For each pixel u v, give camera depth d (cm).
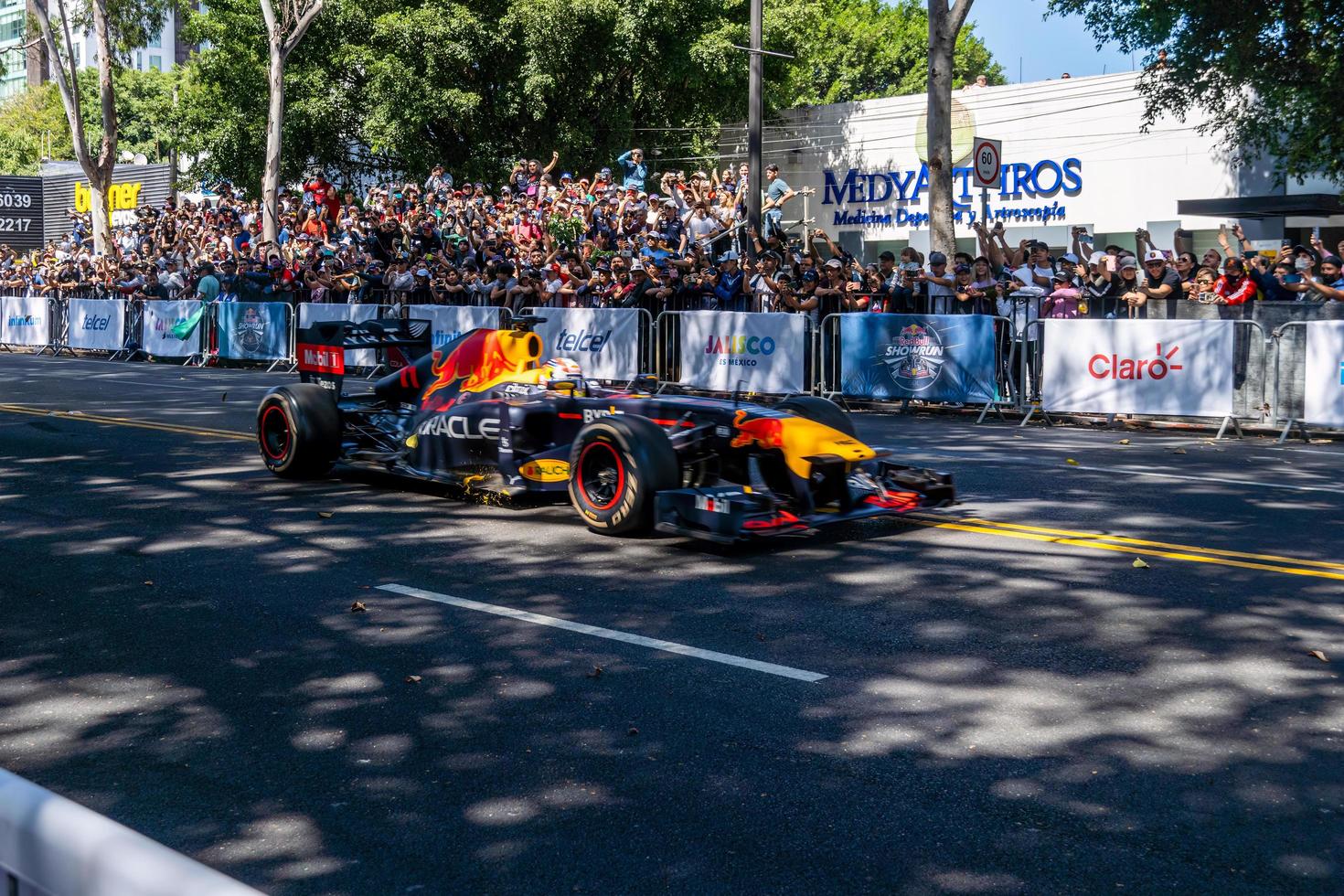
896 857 351
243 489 951
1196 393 1262
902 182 3362
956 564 702
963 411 1463
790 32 3634
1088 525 806
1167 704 473
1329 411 1194
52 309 2577
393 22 3316
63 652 550
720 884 336
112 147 3212
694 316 1602
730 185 2533
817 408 848
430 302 1997
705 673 516
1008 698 482
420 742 441
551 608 616
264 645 557
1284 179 2191
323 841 364
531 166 2761
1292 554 717
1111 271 1442
